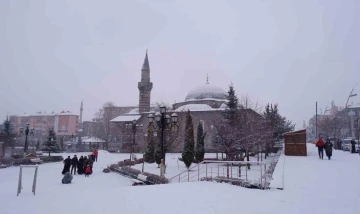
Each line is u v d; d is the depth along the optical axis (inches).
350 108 2455.7
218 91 2186.3
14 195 454.6
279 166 642.8
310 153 1052.5
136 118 2171.5
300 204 328.2
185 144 1032.2
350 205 319.0
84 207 333.4
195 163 1164.5
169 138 1197.7
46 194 460.4
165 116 754.8
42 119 3924.7
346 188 410.6
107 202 357.7
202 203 340.5
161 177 644.1
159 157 1069.1
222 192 410.6
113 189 473.7
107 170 970.1
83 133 4421.8
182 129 1701.5
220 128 1077.1
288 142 962.7
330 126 2359.7
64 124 3836.1
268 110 1408.7
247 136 938.1
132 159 1325.0
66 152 2167.8
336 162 726.5
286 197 366.6
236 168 916.0
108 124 2869.1
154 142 1181.7
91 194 423.8
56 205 348.8
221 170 868.0
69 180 670.5
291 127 1770.4
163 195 394.6
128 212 304.2
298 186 429.4
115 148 2503.7
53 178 776.9
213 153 1636.3
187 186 470.9
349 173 541.3
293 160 781.9
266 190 419.8
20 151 2137.1
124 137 2164.1
